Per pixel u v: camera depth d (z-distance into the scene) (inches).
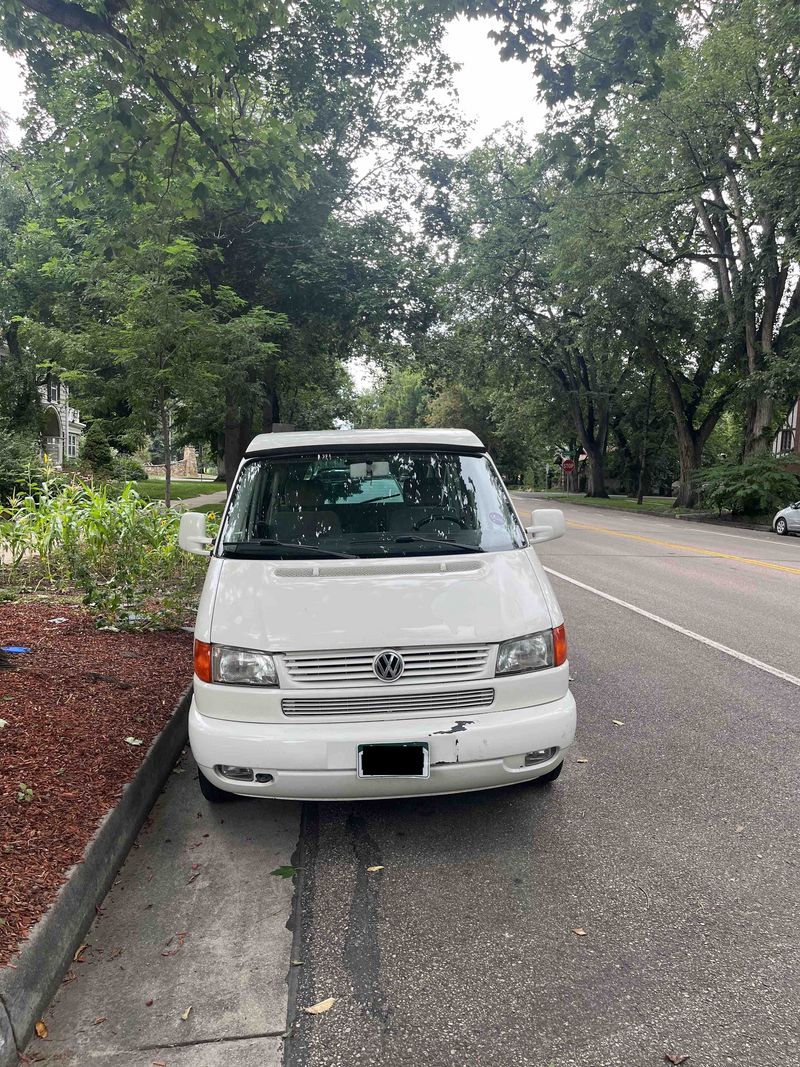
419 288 906.1
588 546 674.2
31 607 293.1
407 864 135.8
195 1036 94.8
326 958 110.0
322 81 821.2
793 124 821.9
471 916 120.1
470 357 1295.5
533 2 268.4
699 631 322.0
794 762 181.6
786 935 115.2
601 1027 96.2
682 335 1188.5
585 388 1847.9
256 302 855.7
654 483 2431.1
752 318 1090.1
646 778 172.2
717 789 166.6
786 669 262.5
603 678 251.4
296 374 979.3
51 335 467.5
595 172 313.0
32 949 98.5
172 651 245.3
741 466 1114.1
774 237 1005.8
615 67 276.1
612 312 1135.6
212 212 737.6
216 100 277.3
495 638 133.8
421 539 153.6
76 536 347.3
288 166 297.9
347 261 841.5
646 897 125.3
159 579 350.3
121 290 459.8
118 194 286.8
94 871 122.1
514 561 149.5
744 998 101.3
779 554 626.8
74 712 179.6
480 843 143.0
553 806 158.2
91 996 102.1
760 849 140.9
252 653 131.0
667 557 591.5
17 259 885.2
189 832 147.6
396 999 101.5
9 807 131.7
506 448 3002.0
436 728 129.3
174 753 180.9
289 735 127.9
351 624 131.7
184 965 108.5
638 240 1024.2
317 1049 92.7
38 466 799.1
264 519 158.1
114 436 500.4
